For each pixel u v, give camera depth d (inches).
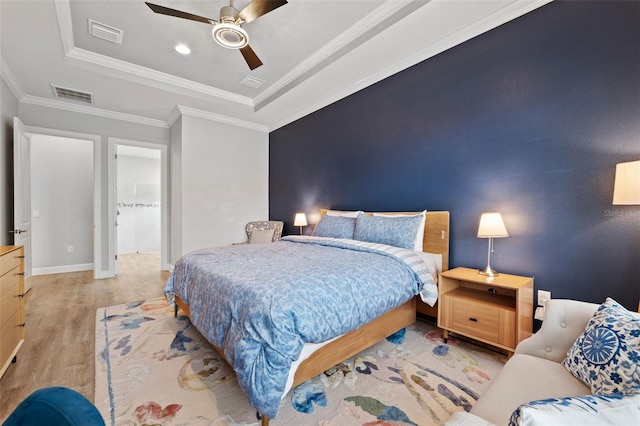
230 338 57.7
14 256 76.5
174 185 182.4
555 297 80.6
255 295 57.6
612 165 71.3
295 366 55.5
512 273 89.2
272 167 202.4
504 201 90.7
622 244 70.1
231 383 68.1
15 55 110.7
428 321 105.7
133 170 269.7
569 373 44.3
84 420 19.4
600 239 73.3
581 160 76.0
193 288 83.4
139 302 126.6
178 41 110.2
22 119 148.3
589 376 40.0
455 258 103.2
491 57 92.9
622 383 35.4
